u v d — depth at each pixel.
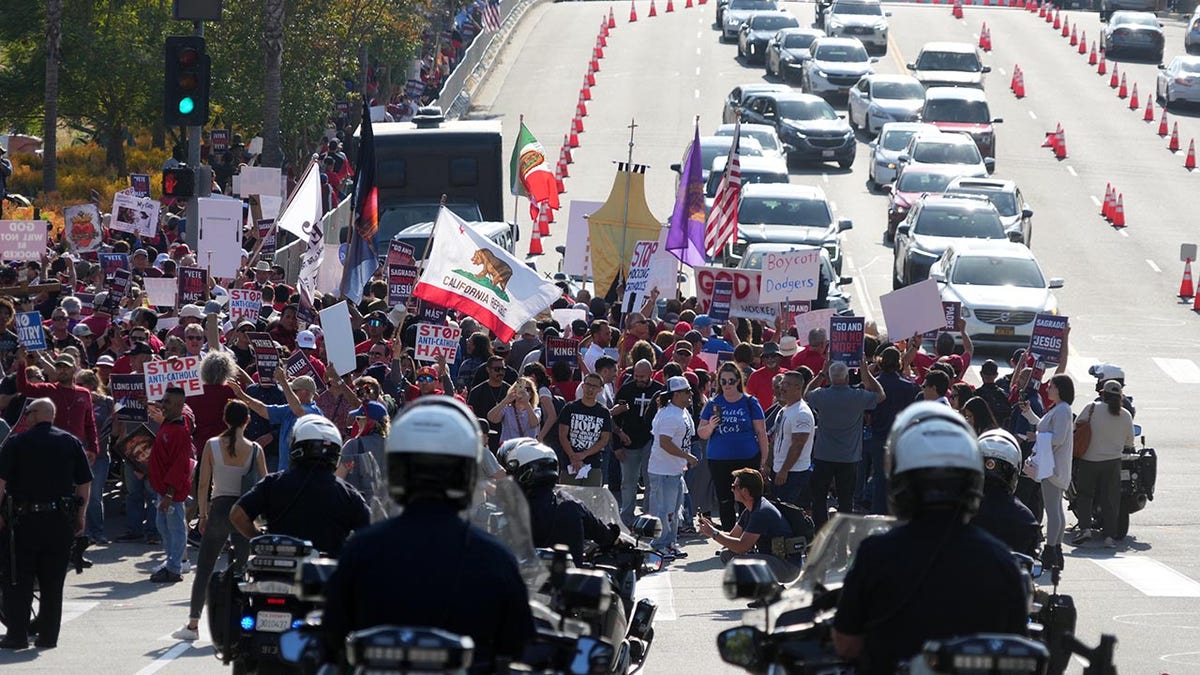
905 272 115.06
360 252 73.81
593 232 87.06
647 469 57.78
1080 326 111.62
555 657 22.52
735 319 75.12
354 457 31.56
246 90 137.00
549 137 174.50
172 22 139.88
